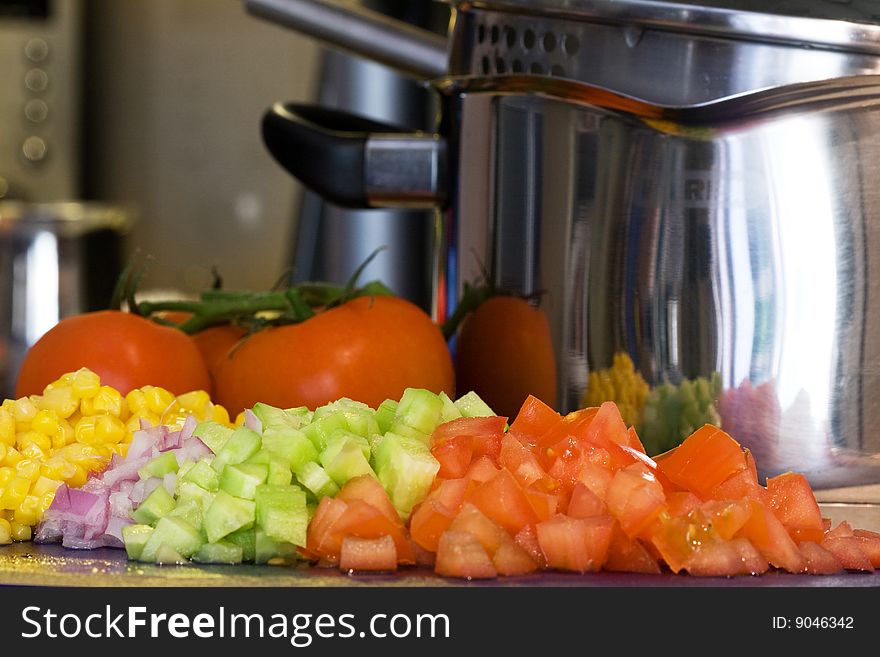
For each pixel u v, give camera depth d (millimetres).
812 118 786
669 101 799
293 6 1037
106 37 3066
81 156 3086
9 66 3041
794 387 796
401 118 1543
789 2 777
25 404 734
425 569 609
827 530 658
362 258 1515
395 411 714
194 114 3084
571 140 843
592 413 688
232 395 893
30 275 2092
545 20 849
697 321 806
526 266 872
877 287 793
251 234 3109
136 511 649
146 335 882
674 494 632
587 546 597
